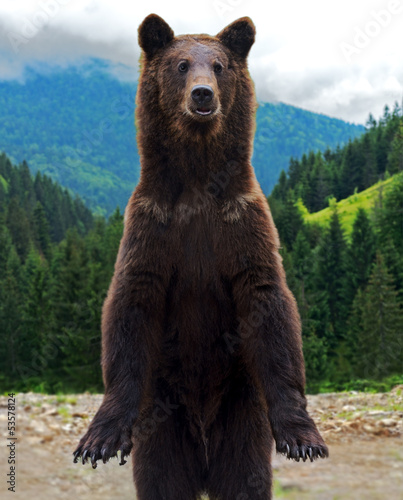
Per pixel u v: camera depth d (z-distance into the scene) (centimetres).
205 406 529
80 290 5112
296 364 472
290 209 7581
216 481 538
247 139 548
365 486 688
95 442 447
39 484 742
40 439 930
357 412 1076
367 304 4616
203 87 492
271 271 491
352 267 6209
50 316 5181
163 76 538
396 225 6075
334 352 5619
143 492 521
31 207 10644
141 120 549
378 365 4262
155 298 493
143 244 495
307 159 10744
